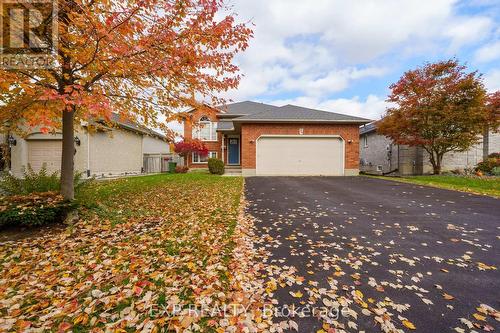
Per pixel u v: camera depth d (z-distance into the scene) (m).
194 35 4.25
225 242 3.90
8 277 2.92
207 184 10.71
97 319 2.13
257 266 3.09
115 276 2.86
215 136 22.19
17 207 4.29
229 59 4.89
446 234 4.34
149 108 5.35
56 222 4.75
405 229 4.62
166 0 3.84
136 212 5.69
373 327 2.04
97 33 3.36
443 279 2.80
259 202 7.12
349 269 3.04
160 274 2.87
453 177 12.33
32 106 3.52
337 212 5.94
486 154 15.94
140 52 3.89
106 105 3.30
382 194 8.47
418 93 13.18
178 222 5.00
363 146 23.64
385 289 2.60
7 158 10.09
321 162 15.68
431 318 2.14
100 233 4.36
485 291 2.56
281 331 2.00
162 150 27.17
